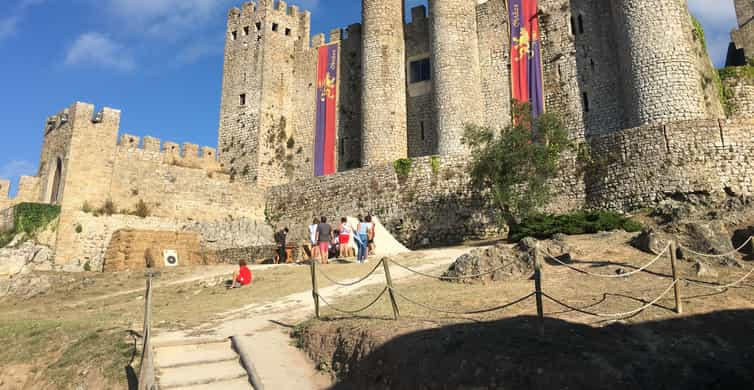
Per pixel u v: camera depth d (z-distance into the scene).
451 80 35.53
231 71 46.62
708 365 7.66
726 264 13.92
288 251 27.08
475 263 14.91
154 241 28.56
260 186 42.25
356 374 9.00
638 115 28.67
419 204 30.44
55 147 32.34
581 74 33.78
